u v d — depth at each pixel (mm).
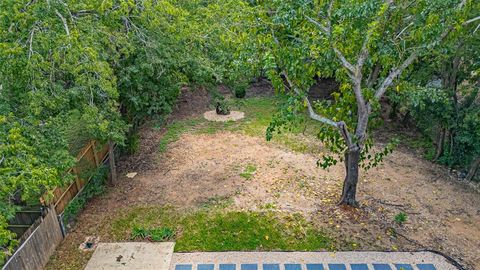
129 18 8266
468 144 9703
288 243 7766
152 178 10477
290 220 8430
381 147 12062
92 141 9984
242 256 7457
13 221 7711
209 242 7875
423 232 7969
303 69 7320
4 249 5496
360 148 8211
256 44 7508
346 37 6945
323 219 8438
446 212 8641
